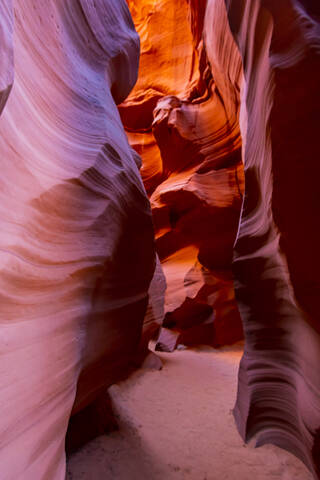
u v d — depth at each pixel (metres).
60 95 2.81
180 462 3.67
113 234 3.33
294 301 2.90
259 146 3.46
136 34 5.98
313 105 2.48
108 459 3.58
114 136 3.85
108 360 3.60
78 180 2.58
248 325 4.66
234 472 3.49
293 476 3.41
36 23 2.46
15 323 1.55
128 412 5.00
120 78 5.56
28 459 1.50
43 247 1.95
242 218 4.55
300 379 3.44
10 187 1.62
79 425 4.02
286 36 2.63
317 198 2.58
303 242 2.70
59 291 2.12
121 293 3.77
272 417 4.13
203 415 5.09
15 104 1.83
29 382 1.61
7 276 1.49
